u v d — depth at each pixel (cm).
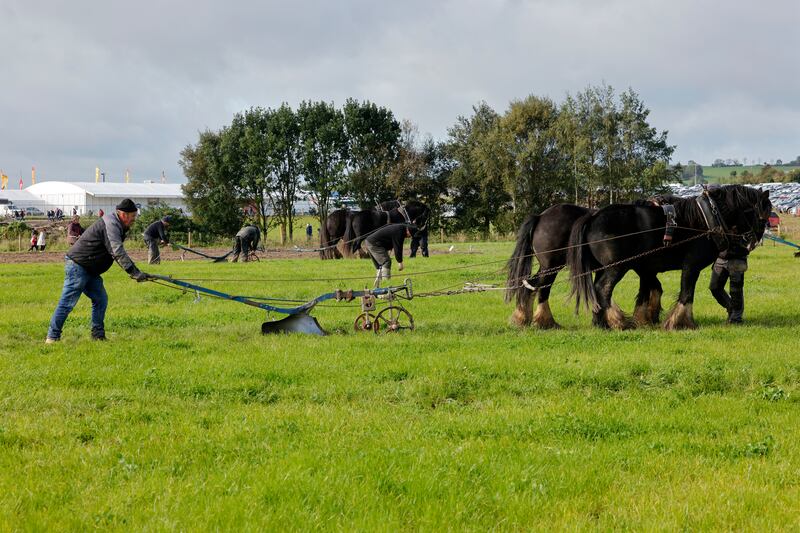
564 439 803
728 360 1168
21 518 589
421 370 1100
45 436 805
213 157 6300
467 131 6888
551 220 1570
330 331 1497
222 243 6125
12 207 9169
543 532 580
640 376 1088
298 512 596
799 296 2023
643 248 1509
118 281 2548
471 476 682
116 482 669
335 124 6241
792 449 768
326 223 3809
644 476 698
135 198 9938
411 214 3553
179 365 1141
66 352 1245
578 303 1514
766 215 1510
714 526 589
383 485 654
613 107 6462
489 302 1981
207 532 565
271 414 885
